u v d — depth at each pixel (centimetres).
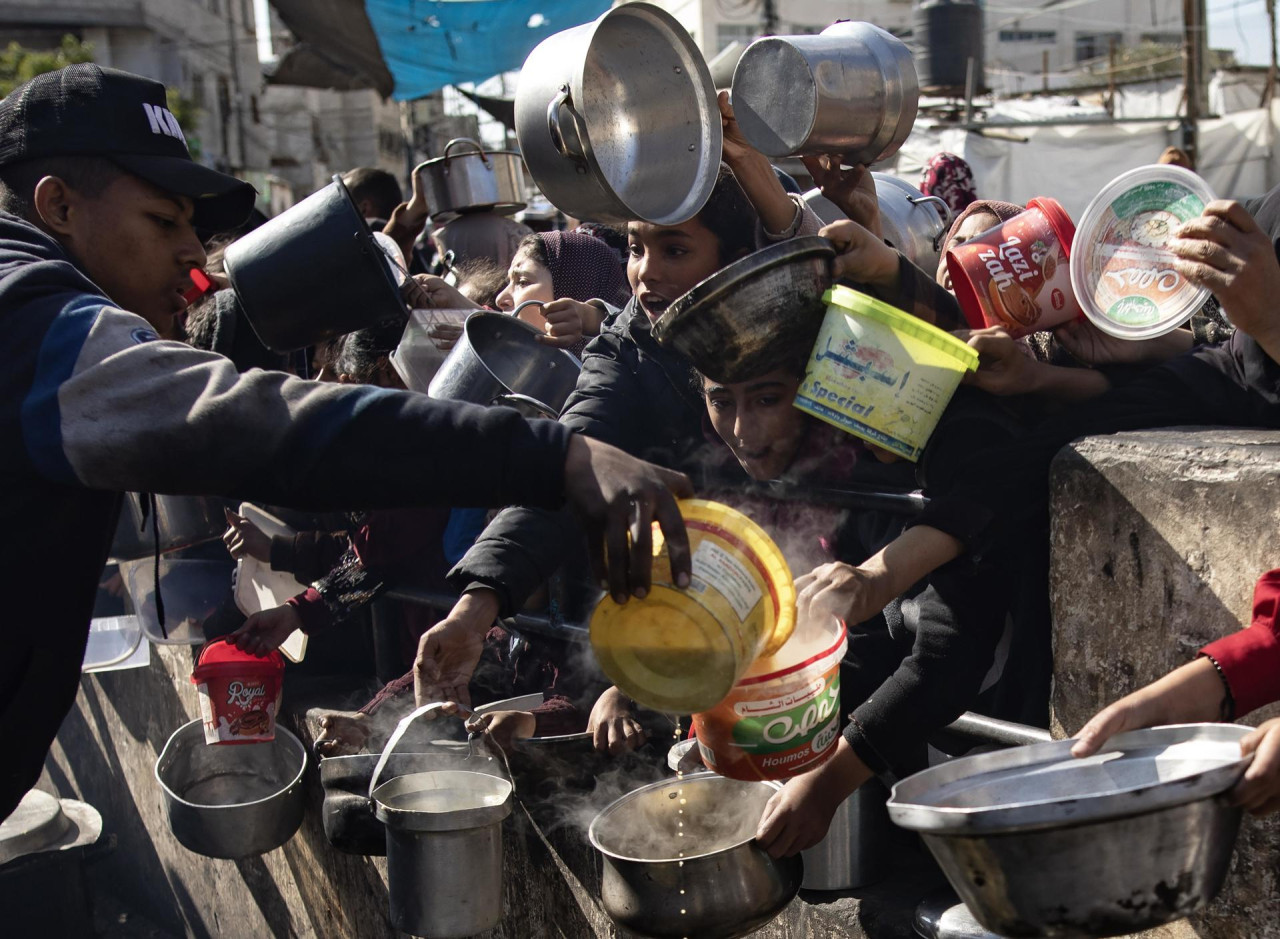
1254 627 135
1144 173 177
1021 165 1392
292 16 912
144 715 456
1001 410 194
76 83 185
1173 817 113
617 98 196
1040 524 190
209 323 365
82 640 178
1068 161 1404
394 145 3959
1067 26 2709
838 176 217
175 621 375
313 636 363
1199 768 121
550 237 385
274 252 271
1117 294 180
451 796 240
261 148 3394
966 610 181
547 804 252
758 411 199
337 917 344
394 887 233
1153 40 2714
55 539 161
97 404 143
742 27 1941
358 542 314
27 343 149
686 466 240
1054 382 191
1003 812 112
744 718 157
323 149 3666
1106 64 2394
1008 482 178
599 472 138
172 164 188
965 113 1403
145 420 141
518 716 241
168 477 142
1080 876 114
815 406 181
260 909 399
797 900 205
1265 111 1614
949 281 205
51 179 183
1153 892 116
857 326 175
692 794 200
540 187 207
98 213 186
